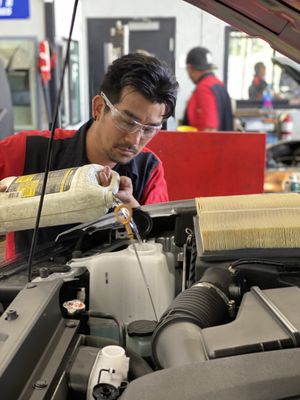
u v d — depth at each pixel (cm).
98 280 85
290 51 95
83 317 72
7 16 360
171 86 105
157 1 305
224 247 79
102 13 333
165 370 50
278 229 79
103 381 57
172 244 102
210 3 87
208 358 53
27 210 82
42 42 355
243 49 289
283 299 62
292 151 296
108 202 82
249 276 75
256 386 47
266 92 362
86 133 126
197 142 215
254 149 218
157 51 300
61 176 85
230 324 58
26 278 82
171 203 109
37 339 57
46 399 53
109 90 107
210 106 301
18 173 128
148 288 82
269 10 83
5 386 49
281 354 51
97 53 333
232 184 223
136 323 71
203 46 280
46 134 133
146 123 107
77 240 98
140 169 137
